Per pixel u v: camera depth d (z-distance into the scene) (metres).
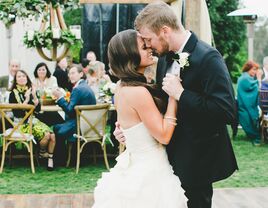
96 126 6.41
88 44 10.96
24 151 7.43
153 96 2.69
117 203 2.71
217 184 5.73
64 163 6.91
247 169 6.50
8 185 5.76
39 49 7.54
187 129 2.69
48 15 7.44
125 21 10.88
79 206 4.70
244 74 8.51
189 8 5.00
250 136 8.44
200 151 2.70
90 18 10.88
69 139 6.50
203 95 2.63
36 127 6.54
